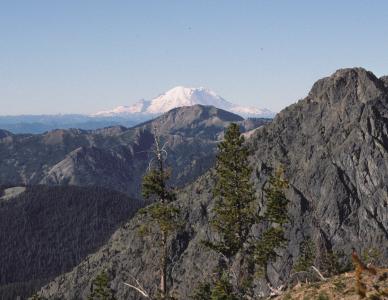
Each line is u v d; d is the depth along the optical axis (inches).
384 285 1202.0
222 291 2198.6
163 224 2037.4
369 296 1166.3
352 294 1209.4
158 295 2055.9
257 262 2342.5
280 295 1462.8
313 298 1277.1
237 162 2301.9
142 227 2107.5
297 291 1374.3
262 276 2324.1
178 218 2102.6
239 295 2236.7
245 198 2303.2
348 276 1353.3
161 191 2048.5
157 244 2133.4
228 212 2294.5
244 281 2261.3
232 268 2329.0
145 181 2026.3
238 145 2299.5
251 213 2315.5
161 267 2097.7
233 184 2308.1
